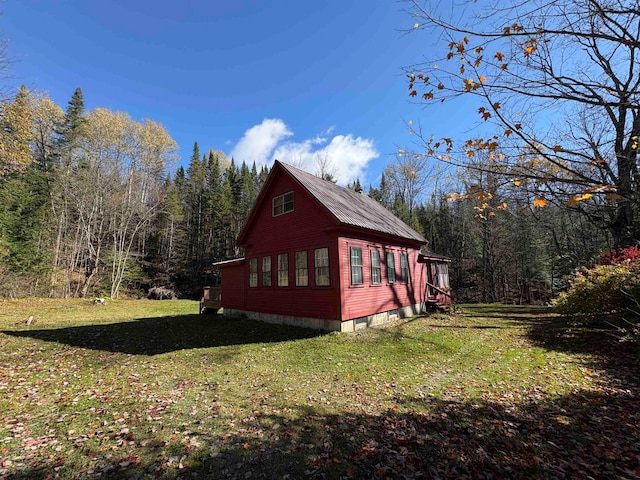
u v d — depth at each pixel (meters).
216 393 6.16
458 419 4.88
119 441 4.32
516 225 24.73
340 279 11.59
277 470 3.64
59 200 27.27
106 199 29.86
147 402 5.73
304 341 10.38
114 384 6.75
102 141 29.67
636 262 10.28
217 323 14.54
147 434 4.52
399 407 5.38
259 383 6.74
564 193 3.20
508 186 3.54
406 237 15.88
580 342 9.70
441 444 4.13
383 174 39.22
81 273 31.08
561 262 24.83
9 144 18.69
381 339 10.56
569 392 5.91
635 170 3.31
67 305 21.03
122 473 3.61
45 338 11.16
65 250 28.48
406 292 16.19
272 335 11.70
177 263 39.25
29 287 23.55
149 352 9.63
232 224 44.19
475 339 10.66
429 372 7.36
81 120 29.42
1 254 21.56
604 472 3.47
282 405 5.53
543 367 7.52
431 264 19.84
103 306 22.20
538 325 12.99
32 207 24.48
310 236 12.79
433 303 17.56
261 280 15.05
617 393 5.80
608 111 3.83
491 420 4.82
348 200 15.99
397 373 7.31
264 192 14.84
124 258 31.61
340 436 4.40
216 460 3.87
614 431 4.40
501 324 13.42
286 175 14.04
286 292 13.57
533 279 29.95
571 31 2.99
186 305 24.80
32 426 4.80
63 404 5.64
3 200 22.34
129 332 12.49
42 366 8.08
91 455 3.98
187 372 7.60
